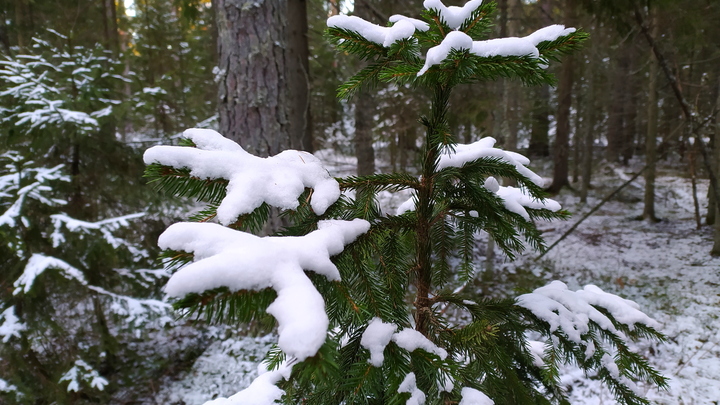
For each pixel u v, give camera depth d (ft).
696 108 19.07
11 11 21.33
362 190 3.52
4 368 11.39
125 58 15.81
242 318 1.81
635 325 4.26
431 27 2.95
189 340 16.80
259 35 12.19
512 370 3.46
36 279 11.02
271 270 1.91
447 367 2.70
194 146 3.08
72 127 12.51
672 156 49.19
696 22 17.43
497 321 3.79
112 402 13.66
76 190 13.74
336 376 1.71
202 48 30.83
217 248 1.99
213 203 2.91
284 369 3.77
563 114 36.47
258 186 2.63
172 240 2.05
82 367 12.07
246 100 12.32
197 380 14.34
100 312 13.78
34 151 12.44
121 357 15.84
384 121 26.68
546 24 24.71
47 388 11.94
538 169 41.29
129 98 14.06
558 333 3.88
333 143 35.78
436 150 3.35
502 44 2.60
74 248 12.59
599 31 23.97
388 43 2.77
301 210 2.93
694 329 15.42
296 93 22.76
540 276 21.03
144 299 13.57
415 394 2.58
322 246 2.36
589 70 30.55
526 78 2.92
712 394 12.11
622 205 34.50
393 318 3.03
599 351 3.95
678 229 27.53
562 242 25.43
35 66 12.98
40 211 12.18
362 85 3.55
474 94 21.09
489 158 3.55
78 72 12.95
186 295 1.72
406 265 3.62
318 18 31.17
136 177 14.78
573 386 12.64
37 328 11.66
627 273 20.75
